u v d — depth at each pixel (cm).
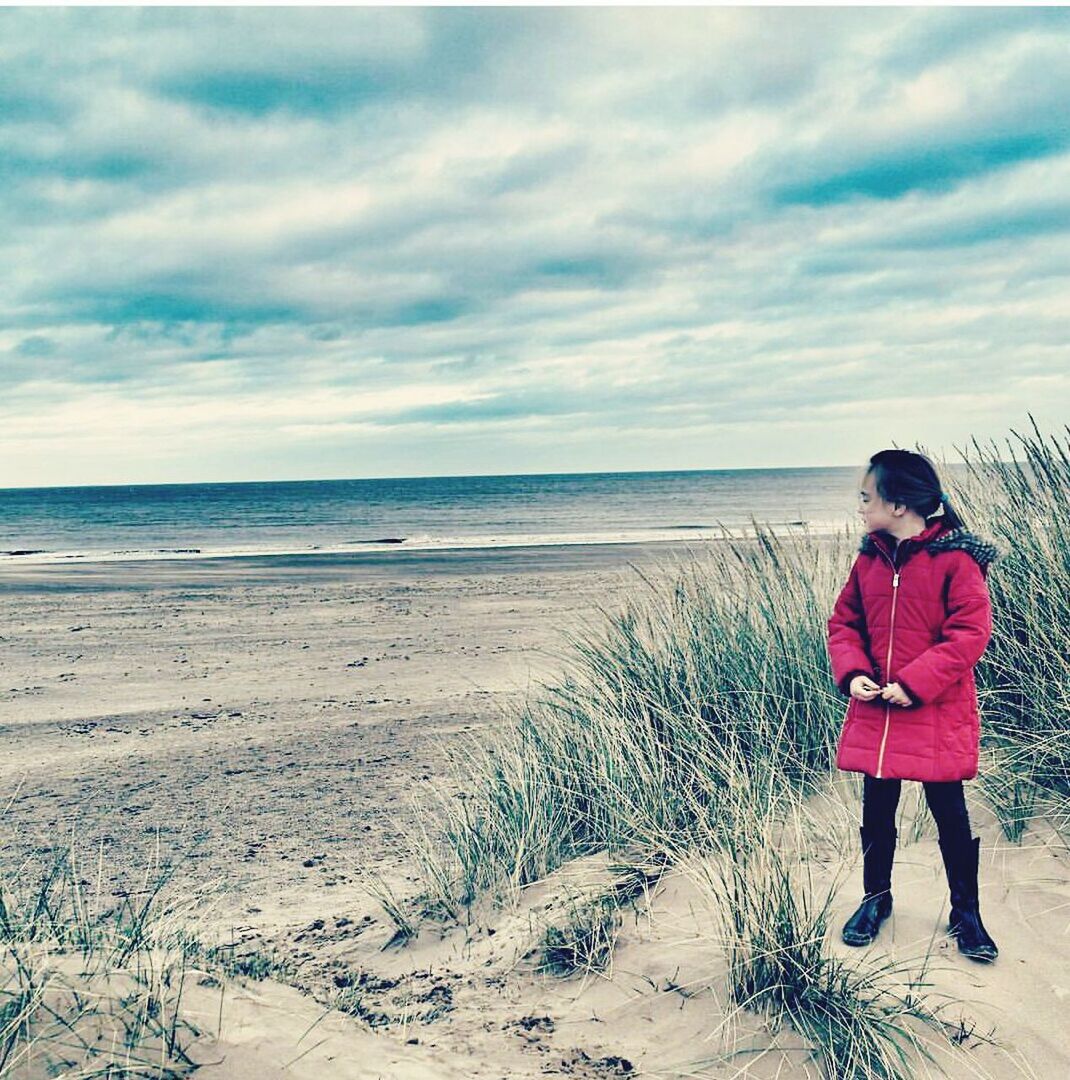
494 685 815
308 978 291
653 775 371
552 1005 258
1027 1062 210
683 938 276
